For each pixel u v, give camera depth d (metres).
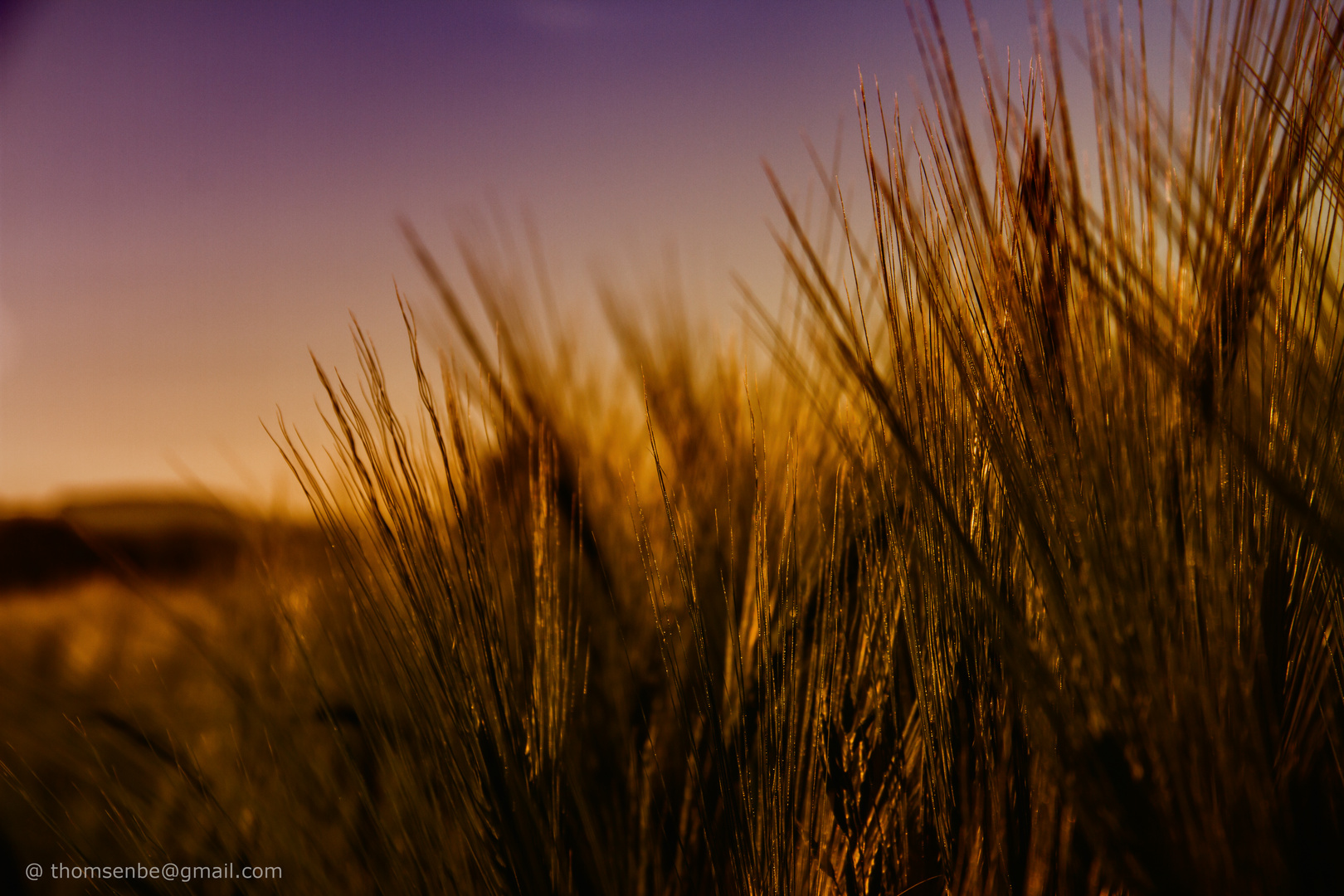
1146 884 0.46
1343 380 0.48
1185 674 0.46
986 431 0.48
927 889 0.53
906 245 0.49
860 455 0.53
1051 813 0.50
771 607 0.53
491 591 0.54
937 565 0.50
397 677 0.54
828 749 0.54
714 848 0.55
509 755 0.53
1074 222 0.47
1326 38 0.47
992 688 0.51
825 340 0.47
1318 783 0.50
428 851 0.55
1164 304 0.46
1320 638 0.49
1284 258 0.47
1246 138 0.47
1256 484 0.47
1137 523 0.47
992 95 0.48
